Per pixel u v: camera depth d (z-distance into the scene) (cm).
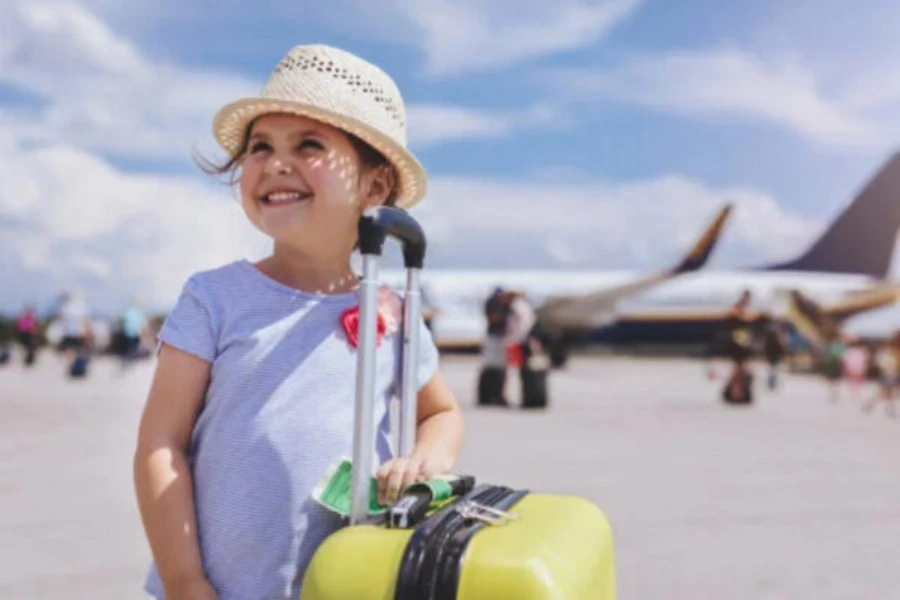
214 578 126
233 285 136
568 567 101
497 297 1161
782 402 1373
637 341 2892
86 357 1655
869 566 395
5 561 382
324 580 100
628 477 622
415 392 139
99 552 399
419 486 118
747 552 417
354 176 138
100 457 684
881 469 674
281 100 130
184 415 131
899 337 1283
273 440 128
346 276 146
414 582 96
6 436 805
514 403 1242
